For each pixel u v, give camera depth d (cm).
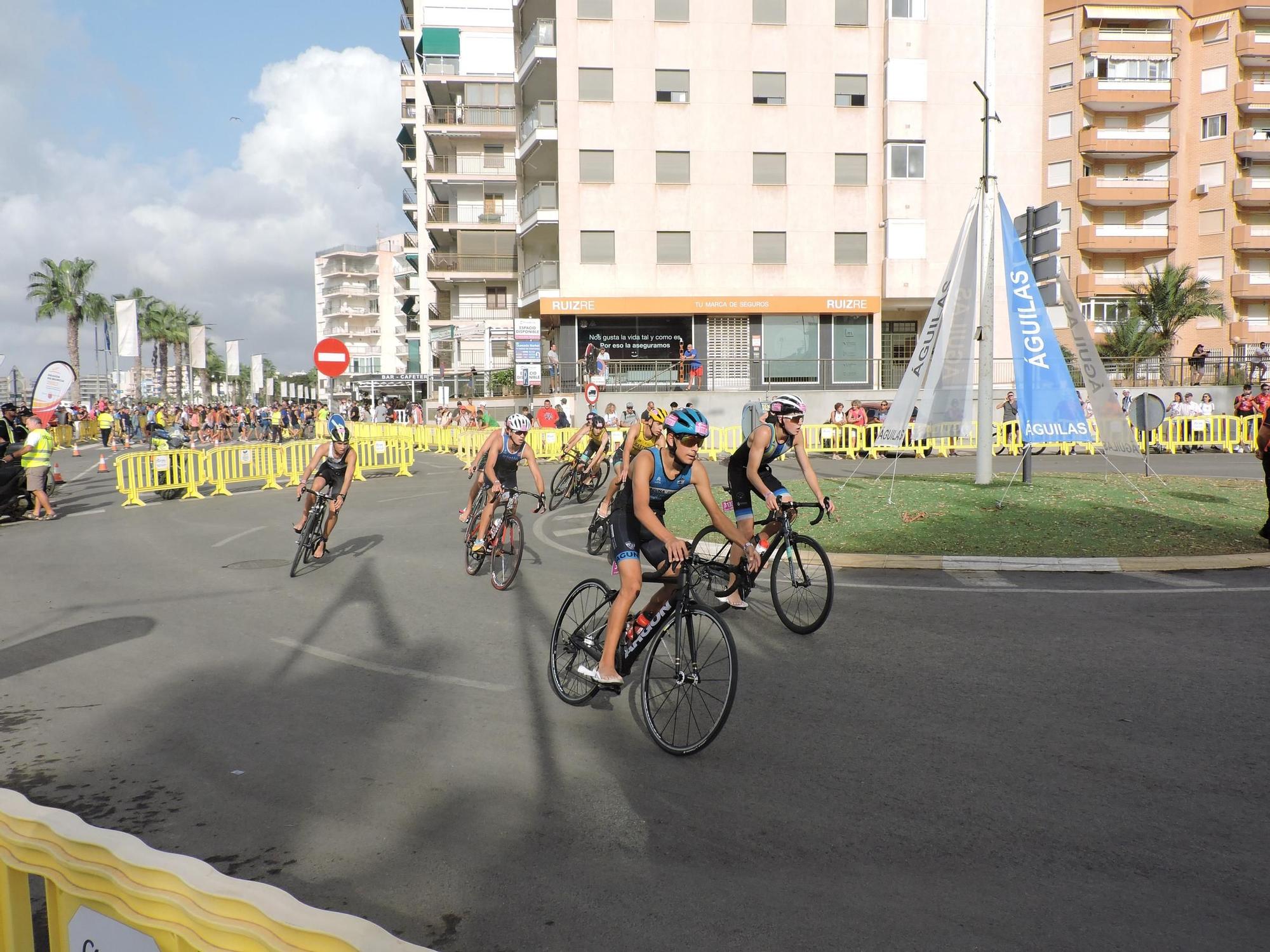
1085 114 4569
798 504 714
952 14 3534
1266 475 988
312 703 546
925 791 404
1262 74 4484
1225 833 359
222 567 1037
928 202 3541
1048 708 511
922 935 290
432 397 4603
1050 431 1393
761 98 3541
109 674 616
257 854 355
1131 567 898
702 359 3572
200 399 8681
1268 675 561
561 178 3491
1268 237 4428
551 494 1675
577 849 356
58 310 6181
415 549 1142
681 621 472
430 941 293
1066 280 1358
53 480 1716
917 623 710
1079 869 332
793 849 352
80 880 174
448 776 433
